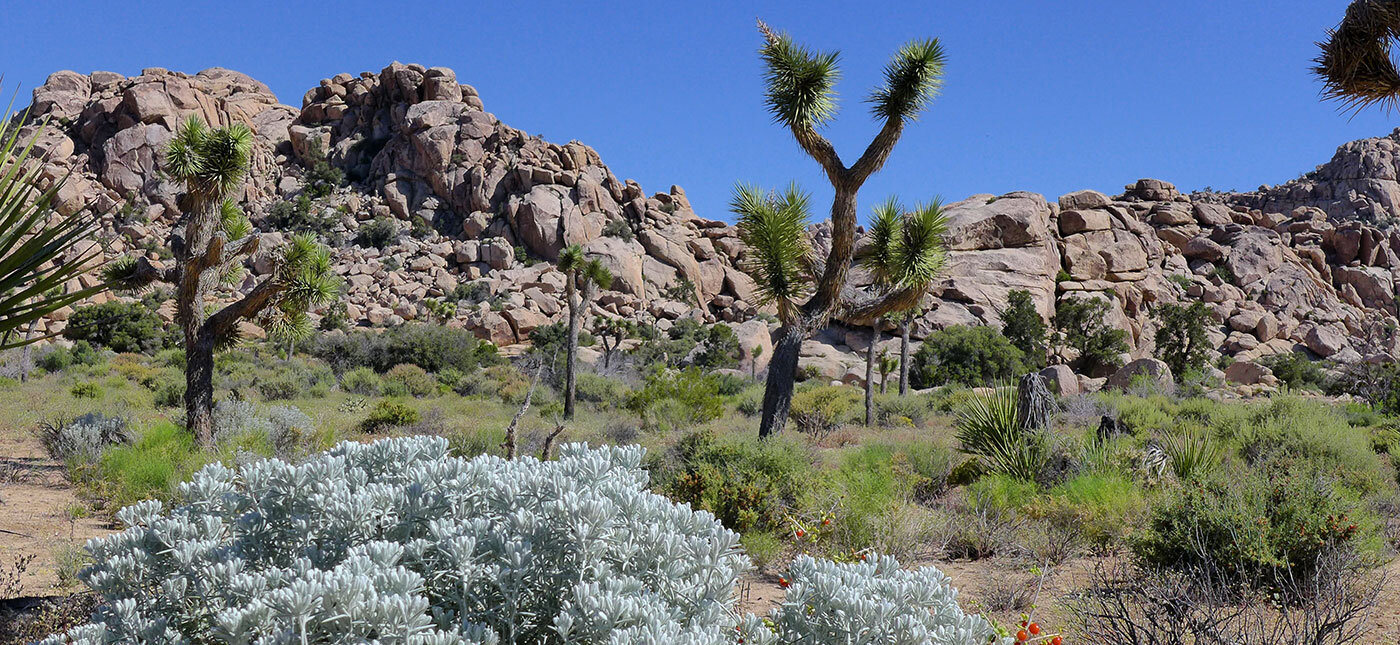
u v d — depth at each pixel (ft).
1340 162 403.34
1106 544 21.39
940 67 34.96
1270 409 50.31
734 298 290.76
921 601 8.10
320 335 173.78
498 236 282.97
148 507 8.91
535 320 233.96
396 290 262.26
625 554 7.88
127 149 288.51
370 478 9.71
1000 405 33.22
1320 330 247.50
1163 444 33.50
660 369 96.17
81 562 16.51
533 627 7.63
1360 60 17.11
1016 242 228.22
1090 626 12.88
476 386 112.37
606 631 6.94
